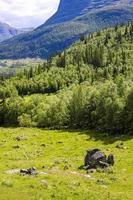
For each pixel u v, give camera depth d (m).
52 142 129.25
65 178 55.94
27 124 182.50
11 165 72.50
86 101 165.38
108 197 46.94
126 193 52.47
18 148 117.69
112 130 141.50
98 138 132.12
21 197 41.88
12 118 196.12
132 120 137.75
